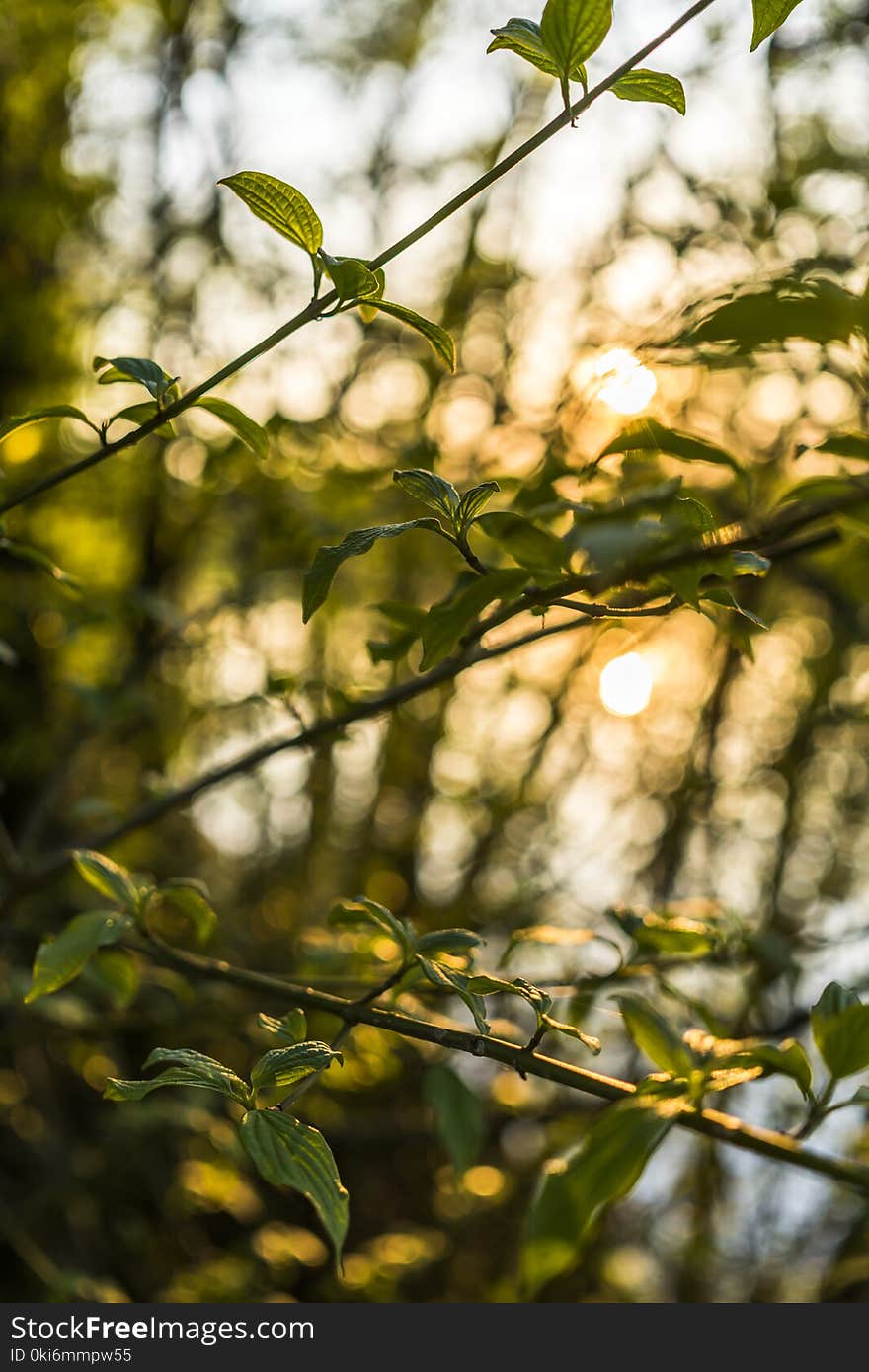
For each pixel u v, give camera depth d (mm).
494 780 2895
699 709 2793
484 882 2969
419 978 986
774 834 2809
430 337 938
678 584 923
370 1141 2201
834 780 2779
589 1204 840
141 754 2471
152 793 1218
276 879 3076
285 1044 963
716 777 2658
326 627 2352
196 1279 1740
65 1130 2225
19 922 1629
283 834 3104
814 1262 2551
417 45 2775
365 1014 972
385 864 3119
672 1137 2576
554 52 924
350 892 3088
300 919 2998
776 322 821
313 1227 2479
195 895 1072
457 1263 2361
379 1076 1288
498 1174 1784
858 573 1298
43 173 2627
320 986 1164
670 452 934
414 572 2475
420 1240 1927
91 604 1421
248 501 1822
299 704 1940
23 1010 1383
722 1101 1760
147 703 1481
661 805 2846
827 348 882
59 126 2660
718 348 900
